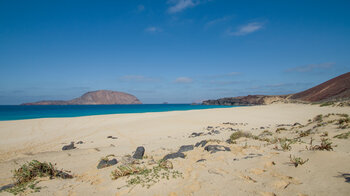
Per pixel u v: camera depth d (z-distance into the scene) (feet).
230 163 17.54
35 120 93.45
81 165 25.03
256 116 97.81
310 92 272.51
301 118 84.02
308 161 16.07
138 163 20.38
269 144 26.23
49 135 61.21
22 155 34.88
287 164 16.16
